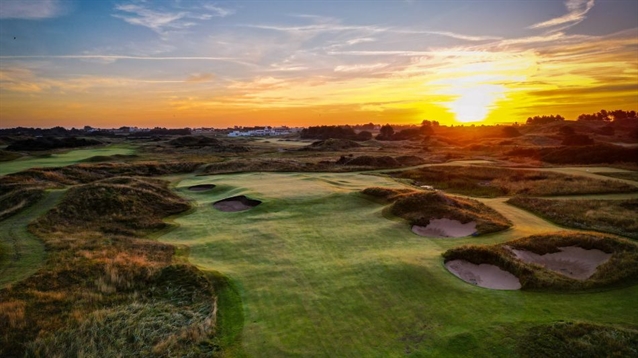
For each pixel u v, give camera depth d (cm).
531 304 1532
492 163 6291
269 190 3803
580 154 6312
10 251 2061
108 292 1645
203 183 4500
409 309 1501
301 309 1511
